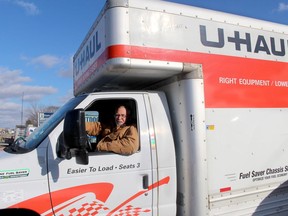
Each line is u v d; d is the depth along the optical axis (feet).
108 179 11.53
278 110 14.89
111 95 12.44
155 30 12.28
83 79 15.74
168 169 12.55
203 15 13.38
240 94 13.88
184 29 12.88
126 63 11.59
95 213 11.30
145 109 12.69
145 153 12.21
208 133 13.01
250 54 14.30
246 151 13.89
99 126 13.08
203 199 12.57
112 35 11.68
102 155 11.59
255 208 14.11
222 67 13.53
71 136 9.90
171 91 13.50
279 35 15.34
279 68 15.11
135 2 12.06
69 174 11.05
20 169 10.51
